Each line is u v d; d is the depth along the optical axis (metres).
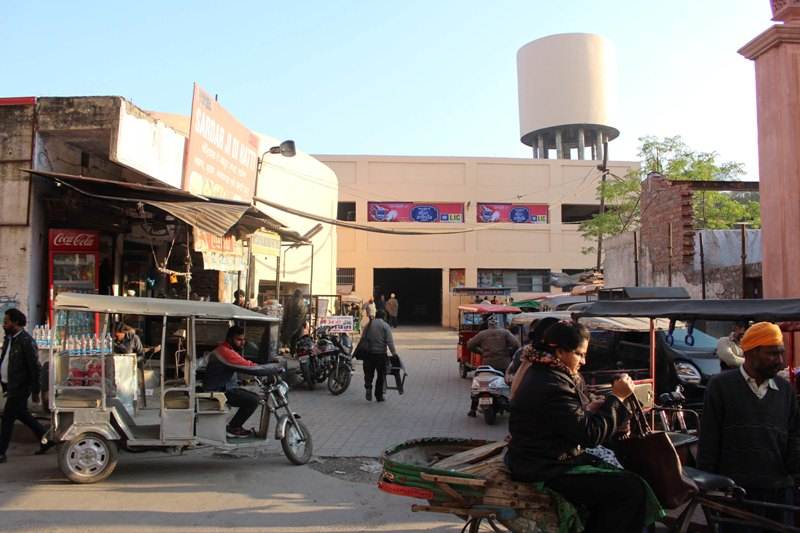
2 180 10.43
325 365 13.66
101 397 6.70
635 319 9.33
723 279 13.81
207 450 8.18
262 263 20.56
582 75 43.59
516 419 3.62
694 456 5.18
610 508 3.49
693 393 9.27
